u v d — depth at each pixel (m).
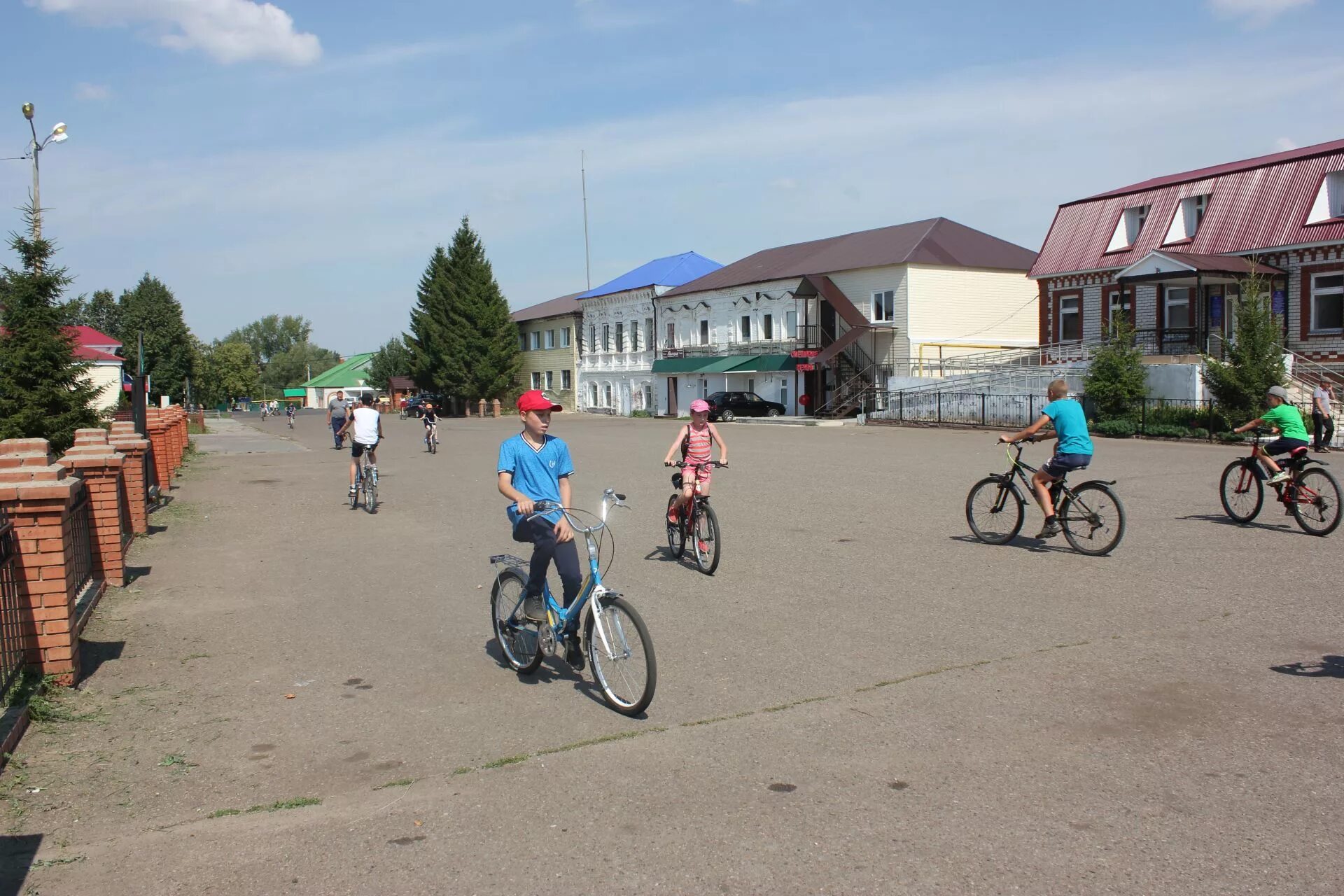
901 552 10.98
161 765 5.16
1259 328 27.14
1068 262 40.44
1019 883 3.84
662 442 32.91
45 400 21.89
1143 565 9.93
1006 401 35.47
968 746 5.25
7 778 4.98
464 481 20.42
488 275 76.44
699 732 5.53
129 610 8.81
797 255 57.41
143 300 88.94
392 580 10.14
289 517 15.06
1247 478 12.36
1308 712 5.66
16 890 3.88
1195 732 5.39
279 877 3.97
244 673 6.86
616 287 69.75
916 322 46.31
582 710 5.97
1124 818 4.37
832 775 4.90
